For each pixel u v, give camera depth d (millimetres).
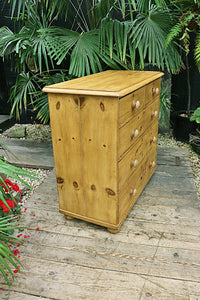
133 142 1546
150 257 1369
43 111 2525
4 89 3545
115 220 1491
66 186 1579
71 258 1380
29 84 2467
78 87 1331
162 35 2084
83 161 1447
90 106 1294
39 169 2396
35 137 3152
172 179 2104
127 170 1520
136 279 1246
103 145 1341
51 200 1881
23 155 2598
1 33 2541
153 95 1838
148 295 1165
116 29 1997
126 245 1454
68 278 1264
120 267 1315
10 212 1647
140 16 2080
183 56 2879
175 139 2963
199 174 2262
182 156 2514
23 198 1959
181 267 1304
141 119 1637
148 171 2006
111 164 1358
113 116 1247
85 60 1969
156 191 1945
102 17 2289
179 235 1512
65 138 1449
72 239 1512
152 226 1590
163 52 2055
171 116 3150
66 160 1506
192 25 2174
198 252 1391
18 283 1246
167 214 1690
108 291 1190
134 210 1742
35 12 2412
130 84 1386
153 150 2068
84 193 1530
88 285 1224
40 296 1180
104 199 1474
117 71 1977
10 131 3217
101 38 1986
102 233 1554
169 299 1145
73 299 1159
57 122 1437
